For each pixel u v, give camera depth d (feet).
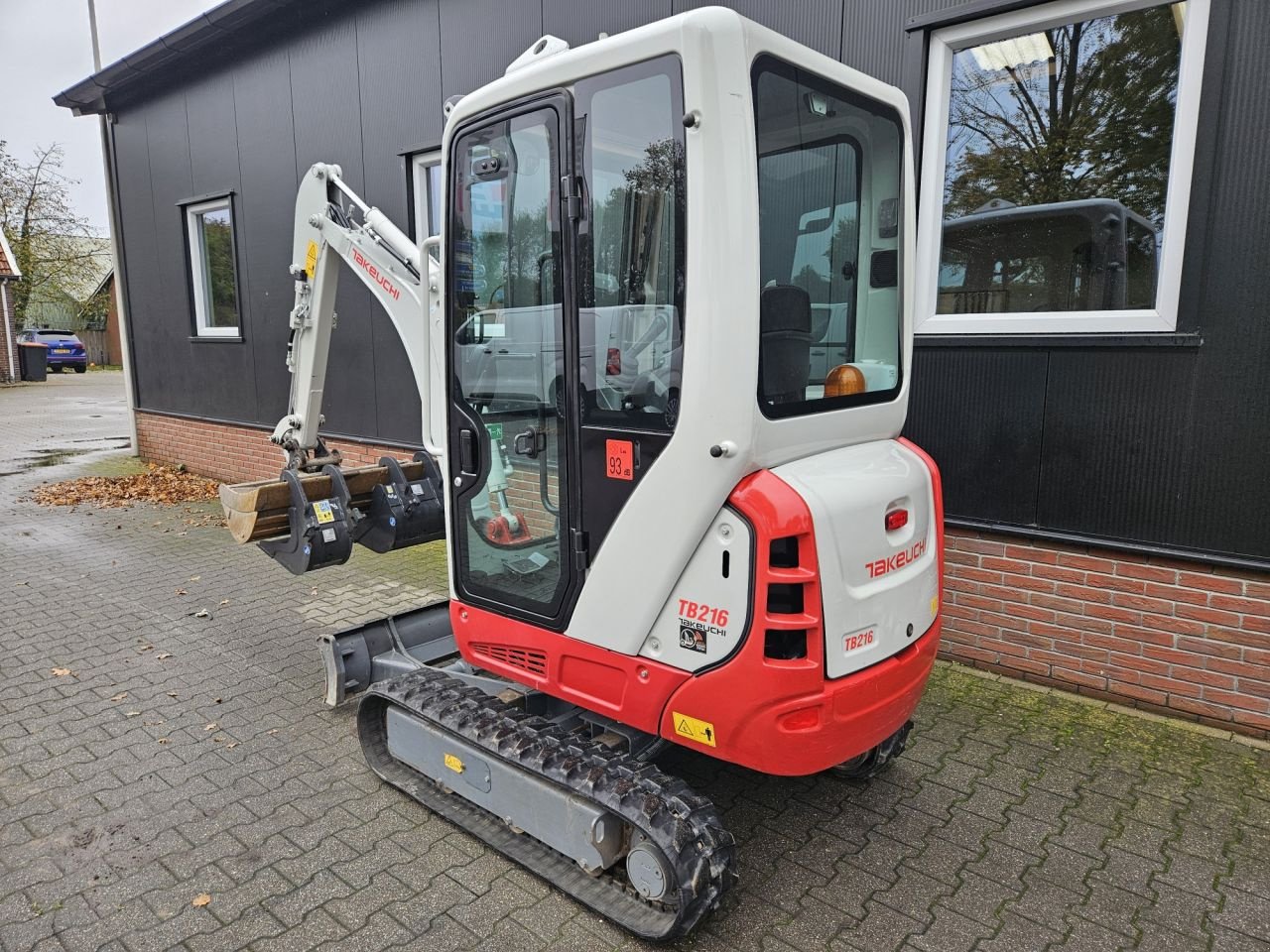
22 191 105.29
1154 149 11.95
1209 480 11.50
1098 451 12.29
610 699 8.50
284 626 16.26
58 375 94.94
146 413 33.68
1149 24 11.71
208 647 15.17
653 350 7.59
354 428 24.49
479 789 9.28
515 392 8.95
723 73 6.79
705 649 7.59
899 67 13.35
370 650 12.68
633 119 7.45
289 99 24.52
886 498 8.04
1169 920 8.14
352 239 12.54
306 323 13.50
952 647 14.10
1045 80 12.63
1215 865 8.96
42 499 27.86
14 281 81.66
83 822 9.79
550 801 8.46
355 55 22.40
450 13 19.93
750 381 7.01
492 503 9.50
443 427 11.75
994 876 8.82
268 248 26.14
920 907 8.34
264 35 24.66
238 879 8.80
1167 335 11.52
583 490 8.30
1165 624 12.09
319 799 10.28
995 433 13.15
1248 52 10.71
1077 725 12.00
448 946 7.82
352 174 23.22
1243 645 11.53
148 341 32.71
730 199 6.84
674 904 7.62
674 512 7.51
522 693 10.17
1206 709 11.93
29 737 11.80
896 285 9.53
